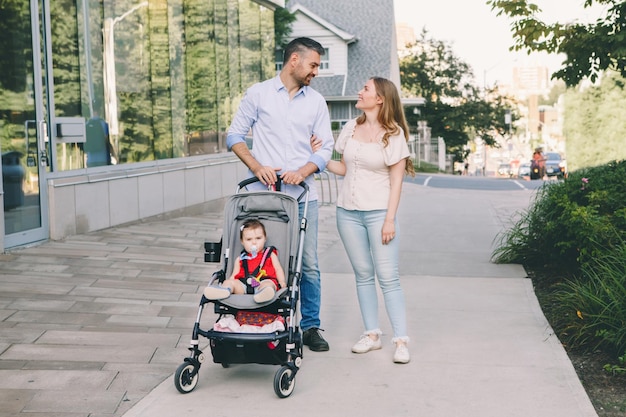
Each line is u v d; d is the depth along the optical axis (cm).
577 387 496
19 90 931
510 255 923
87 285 767
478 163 12738
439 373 525
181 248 998
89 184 1066
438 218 1366
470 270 886
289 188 561
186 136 1405
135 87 1223
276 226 520
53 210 988
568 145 5178
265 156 562
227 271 512
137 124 1228
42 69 980
